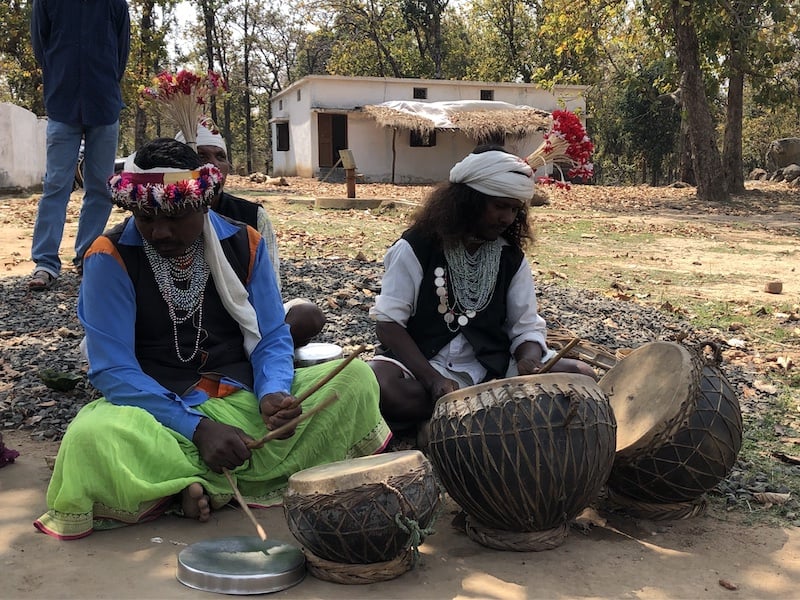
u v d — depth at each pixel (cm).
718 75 2327
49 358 521
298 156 3328
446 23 4647
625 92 3909
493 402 273
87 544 286
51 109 688
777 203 2214
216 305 335
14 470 352
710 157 2272
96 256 317
